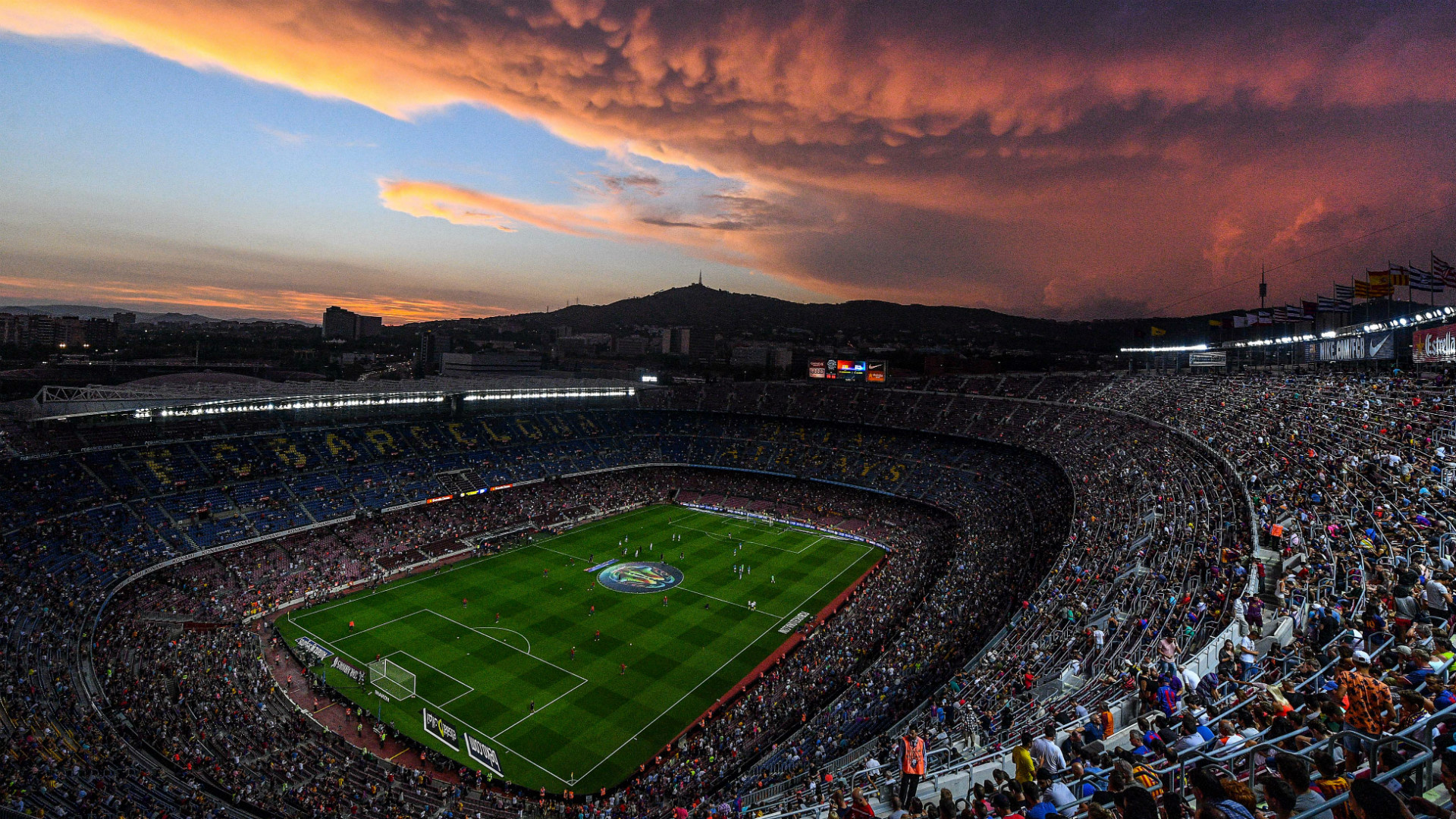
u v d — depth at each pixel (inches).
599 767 1839.3
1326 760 344.8
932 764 992.2
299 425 4005.9
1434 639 590.6
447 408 4761.3
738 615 2827.3
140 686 1941.4
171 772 1573.6
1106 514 2449.6
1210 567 1370.6
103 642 2202.3
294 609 2751.0
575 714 2084.2
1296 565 1150.3
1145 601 1435.8
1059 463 3592.5
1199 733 540.4
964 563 2842.0
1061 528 2760.8
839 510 4340.6
